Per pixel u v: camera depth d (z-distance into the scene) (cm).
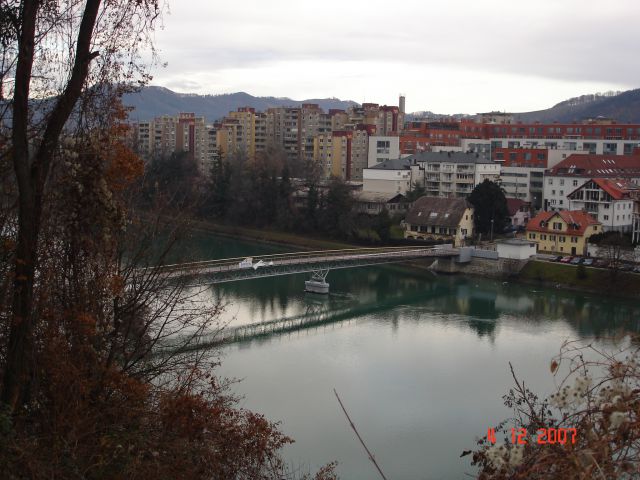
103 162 1684
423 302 7188
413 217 10238
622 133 15400
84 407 1498
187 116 17950
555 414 1936
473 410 4206
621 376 909
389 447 3694
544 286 8075
